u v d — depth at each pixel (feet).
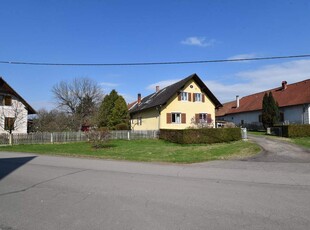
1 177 34.88
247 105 167.12
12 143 91.04
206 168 41.63
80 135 102.27
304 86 132.77
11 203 22.98
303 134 94.73
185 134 88.58
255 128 146.41
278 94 148.05
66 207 21.68
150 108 123.95
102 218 19.06
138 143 93.86
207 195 25.30
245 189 27.71
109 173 37.52
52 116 166.20
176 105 117.70
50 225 17.80
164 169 40.96
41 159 54.29
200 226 17.52
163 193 26.05
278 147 67.67
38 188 28.45
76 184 30.30
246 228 17.19
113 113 135.03
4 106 119.34
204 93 123.65
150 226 17.52
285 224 17.84
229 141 91.30
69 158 56.03
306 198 24.25
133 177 34.42
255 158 52.60
